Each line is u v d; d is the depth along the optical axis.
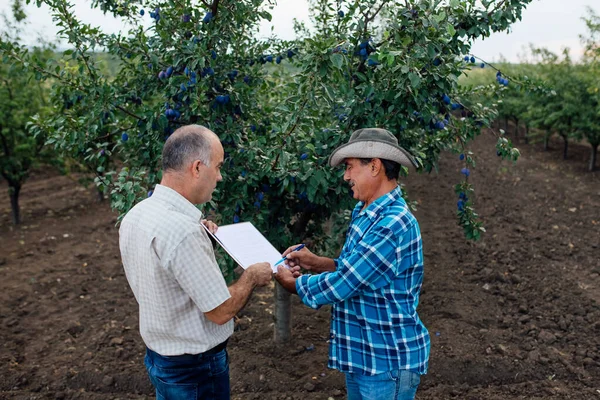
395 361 2.49
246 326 5.25
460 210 4.04
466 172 3.97
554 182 11.71
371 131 2.51
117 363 4.58
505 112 17.47
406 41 3.00
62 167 9.73
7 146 9.19
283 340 4.75
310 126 3.33
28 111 8.91
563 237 7.95
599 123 12.42
